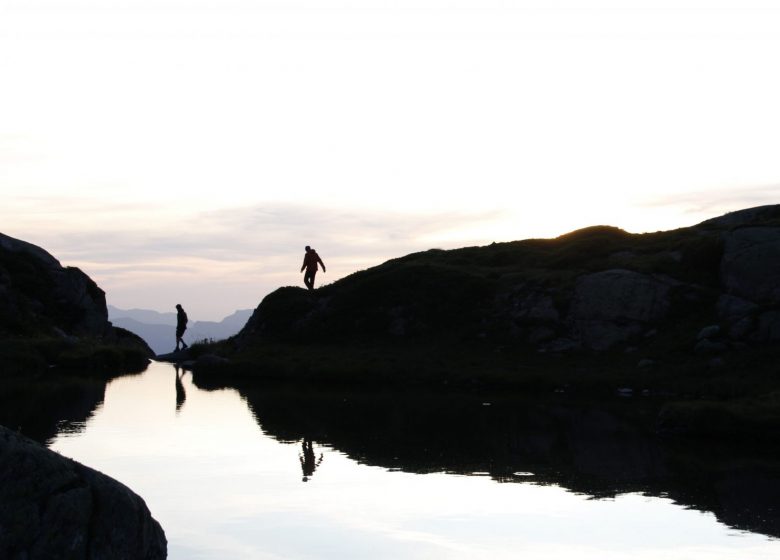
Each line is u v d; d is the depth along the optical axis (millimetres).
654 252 41406
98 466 15758
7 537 8664
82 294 51875
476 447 18750
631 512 13047
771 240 35219
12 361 35844
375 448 18422
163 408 24344
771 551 10984
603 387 30047
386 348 38812
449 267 44625
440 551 10922
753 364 29562
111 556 9172
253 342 42469
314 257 47406
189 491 14008
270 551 10836
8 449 9031
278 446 18391
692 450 18625
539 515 12828
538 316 37906
